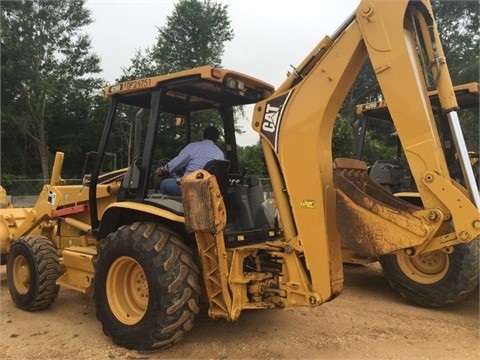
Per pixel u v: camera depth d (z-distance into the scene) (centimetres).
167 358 372
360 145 695
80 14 3503
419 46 350
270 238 443
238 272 385
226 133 522
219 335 420
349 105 2467
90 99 3519
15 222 629
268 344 399
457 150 337
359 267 760
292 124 380
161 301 370
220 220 359
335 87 365
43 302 498
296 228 381
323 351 383
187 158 438
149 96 462
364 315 486
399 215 334
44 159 3278
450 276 504
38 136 3378
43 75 3384
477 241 505
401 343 403
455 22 2914
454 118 339
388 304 534
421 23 351
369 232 343
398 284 546
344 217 354
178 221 380
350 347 392
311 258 371
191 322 380
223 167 422
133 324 388
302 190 375
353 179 372
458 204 324
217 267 373
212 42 3453
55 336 427
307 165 373
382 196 366
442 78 342
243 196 438
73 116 3562
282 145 384
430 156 333
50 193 571
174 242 387
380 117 720
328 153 383
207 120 534
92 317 484
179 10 3375
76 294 575
